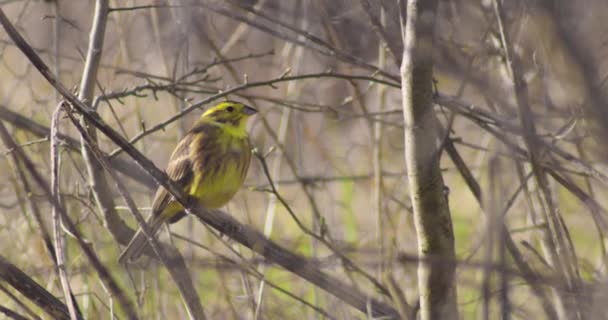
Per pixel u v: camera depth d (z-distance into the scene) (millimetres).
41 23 15391
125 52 13531
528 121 8773
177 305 11727
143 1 14305
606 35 6441
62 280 7500
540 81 9742
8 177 12320
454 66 9328
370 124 14203
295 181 13180
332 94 18328
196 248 13789
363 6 9969
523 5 9031
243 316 11039
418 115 7918
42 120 13938
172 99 14242
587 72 5980
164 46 14531
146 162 8977
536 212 11492
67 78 14875
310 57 15891
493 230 6160
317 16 13641
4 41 12344
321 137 18219
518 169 9422
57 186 7598
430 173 7996
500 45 9938
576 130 10344
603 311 6797
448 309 8109
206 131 11414
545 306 8477
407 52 7816
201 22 13484
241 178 11594
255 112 11820
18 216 12719
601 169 9484
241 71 17703
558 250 8992
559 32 6027
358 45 12617
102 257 11852
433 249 8164
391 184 16391
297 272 9352
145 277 11094
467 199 18281
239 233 9812
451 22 9836
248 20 10648
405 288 10719
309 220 16109
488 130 9578
